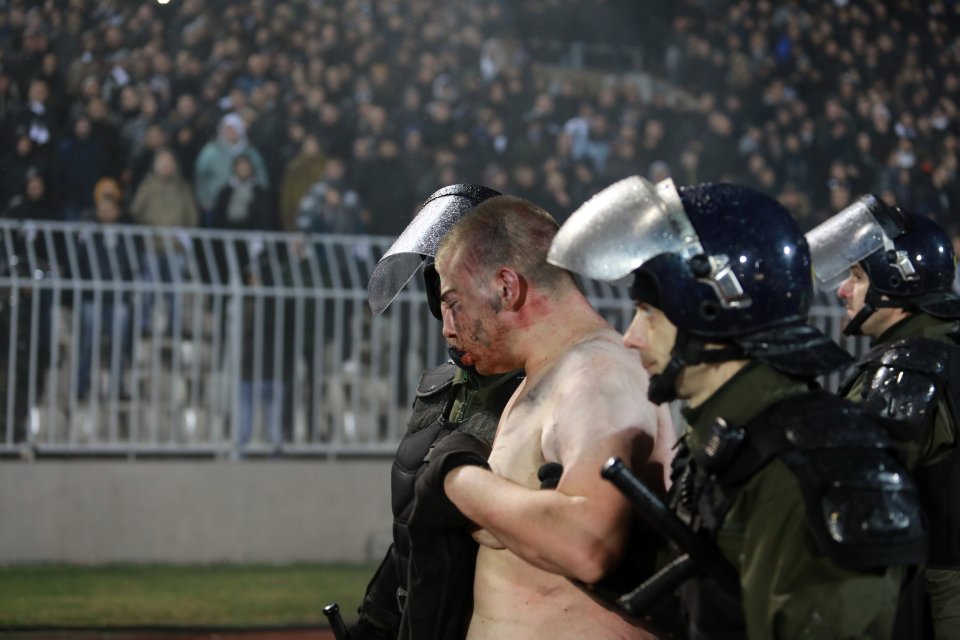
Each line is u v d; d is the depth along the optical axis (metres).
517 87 12.43
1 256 7.88
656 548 2.10
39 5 10.26
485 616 2.35
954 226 13.48
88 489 7.82
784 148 13.02
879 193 13.15
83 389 7.96
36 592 6.95
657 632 2.12
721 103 13.90
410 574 2.36
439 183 11.07
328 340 8.45
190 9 11.18
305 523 8.21
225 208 9.80
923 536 1.75
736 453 1.82
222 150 9.88
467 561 2.36
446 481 2.22
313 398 8.25
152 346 8.11
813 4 14.55
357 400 8.31
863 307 3.28
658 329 1.96
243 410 8.16
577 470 2.12
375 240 8.46
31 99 9.62
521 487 2.14
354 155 10.79
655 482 2.21
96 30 10.40
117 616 6.46
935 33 14.84
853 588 1.74
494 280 2.39
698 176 12.67
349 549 8.29
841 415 1.82
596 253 1.92
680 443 2.06
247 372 8.16
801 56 14.13
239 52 11.31
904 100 14.33
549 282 2.40
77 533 7.80
